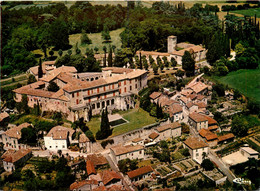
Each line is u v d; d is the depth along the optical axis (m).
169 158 135.62
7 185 120.25
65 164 127.56
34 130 140.38
